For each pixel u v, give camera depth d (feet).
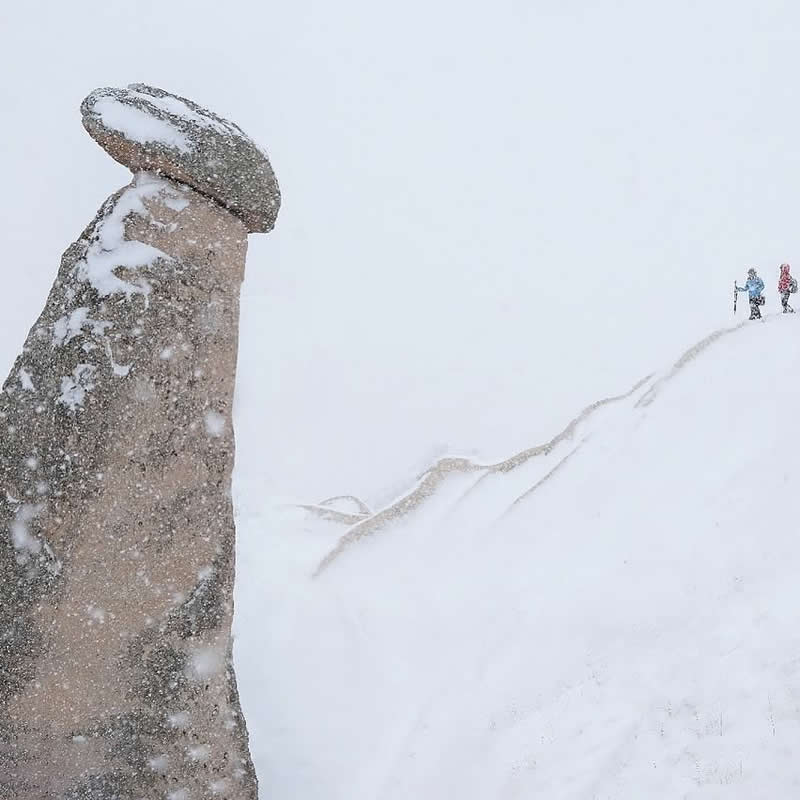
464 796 41.27
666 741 37.99
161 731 34.53
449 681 52.65
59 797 33.14
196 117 35.32
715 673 40.70
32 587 33.22
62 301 34.91
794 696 36.94
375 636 60.70
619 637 48.34
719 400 70.38
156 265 34.65
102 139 35.06
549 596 56.39
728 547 51.29
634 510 62.49
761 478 57.36
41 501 33.50
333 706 52.95
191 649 35.04
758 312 86.22
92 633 33.68
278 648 60.08
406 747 47.11
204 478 35.29
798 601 43.16
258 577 71.31
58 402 33.81
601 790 36.91
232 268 36.06
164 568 34.60
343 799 44.06
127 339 34.14
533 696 46.88
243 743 36.11
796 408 64.03
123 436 33.91
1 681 32.86
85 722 33.55
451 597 63.41
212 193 35.37
